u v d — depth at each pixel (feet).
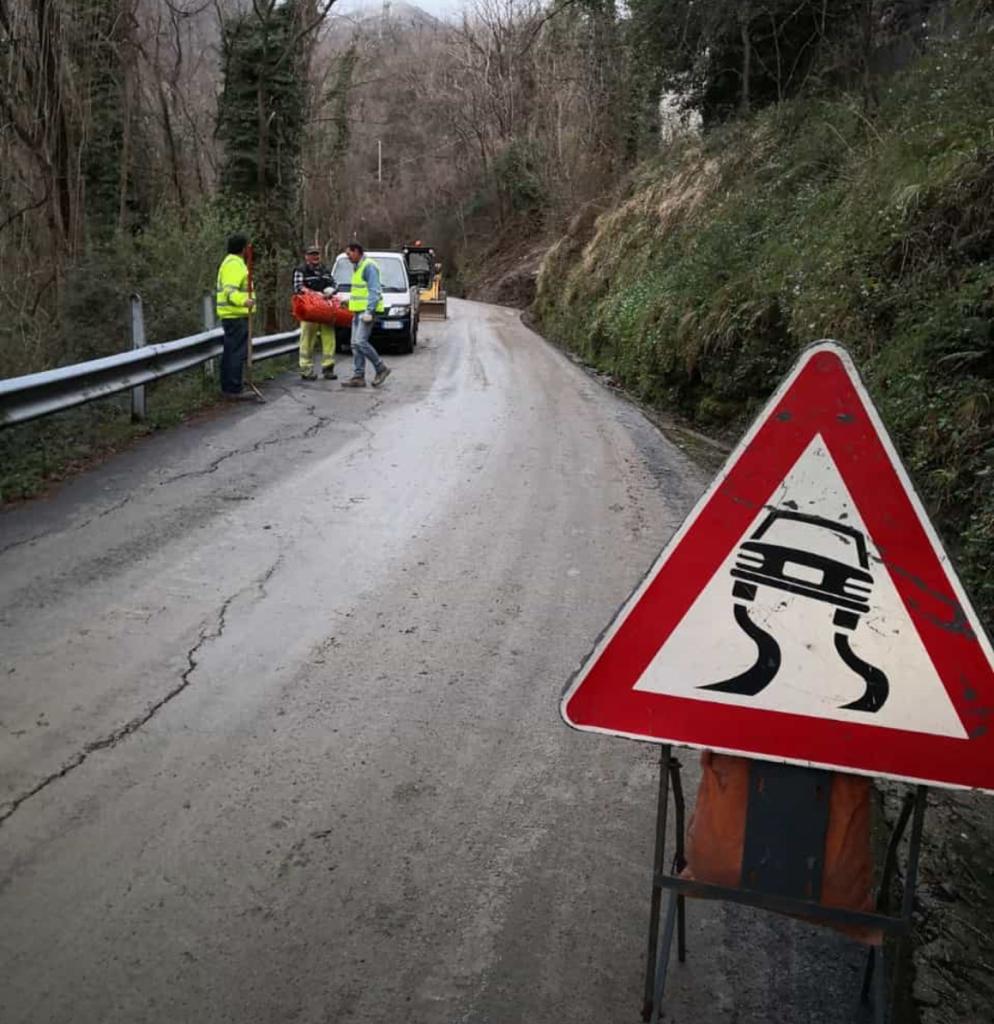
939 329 24.07
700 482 30.81
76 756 12.86
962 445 21.61
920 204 29.68
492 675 15.87
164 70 81.66
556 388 52.26
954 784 7.46
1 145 47.09
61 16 48.03
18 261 45.85
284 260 70.13
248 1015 8.82
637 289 66.54
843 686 7.64
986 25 39.96
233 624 17.38
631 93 113.50
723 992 9.41
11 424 25.12
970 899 11.28
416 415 39.75
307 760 13.08
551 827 11.92
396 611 18.37
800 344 33.94
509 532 23.71
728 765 8.19
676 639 7.91
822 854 7.94
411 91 263.70
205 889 10.45
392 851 11.27
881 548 7.55
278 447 32.09
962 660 7.41
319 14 76.95
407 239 274.77
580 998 9.22
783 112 61.31
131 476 27.37
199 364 38.78
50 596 18.20
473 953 9.74
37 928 9.76
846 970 9.80
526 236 207.72
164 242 52.70
